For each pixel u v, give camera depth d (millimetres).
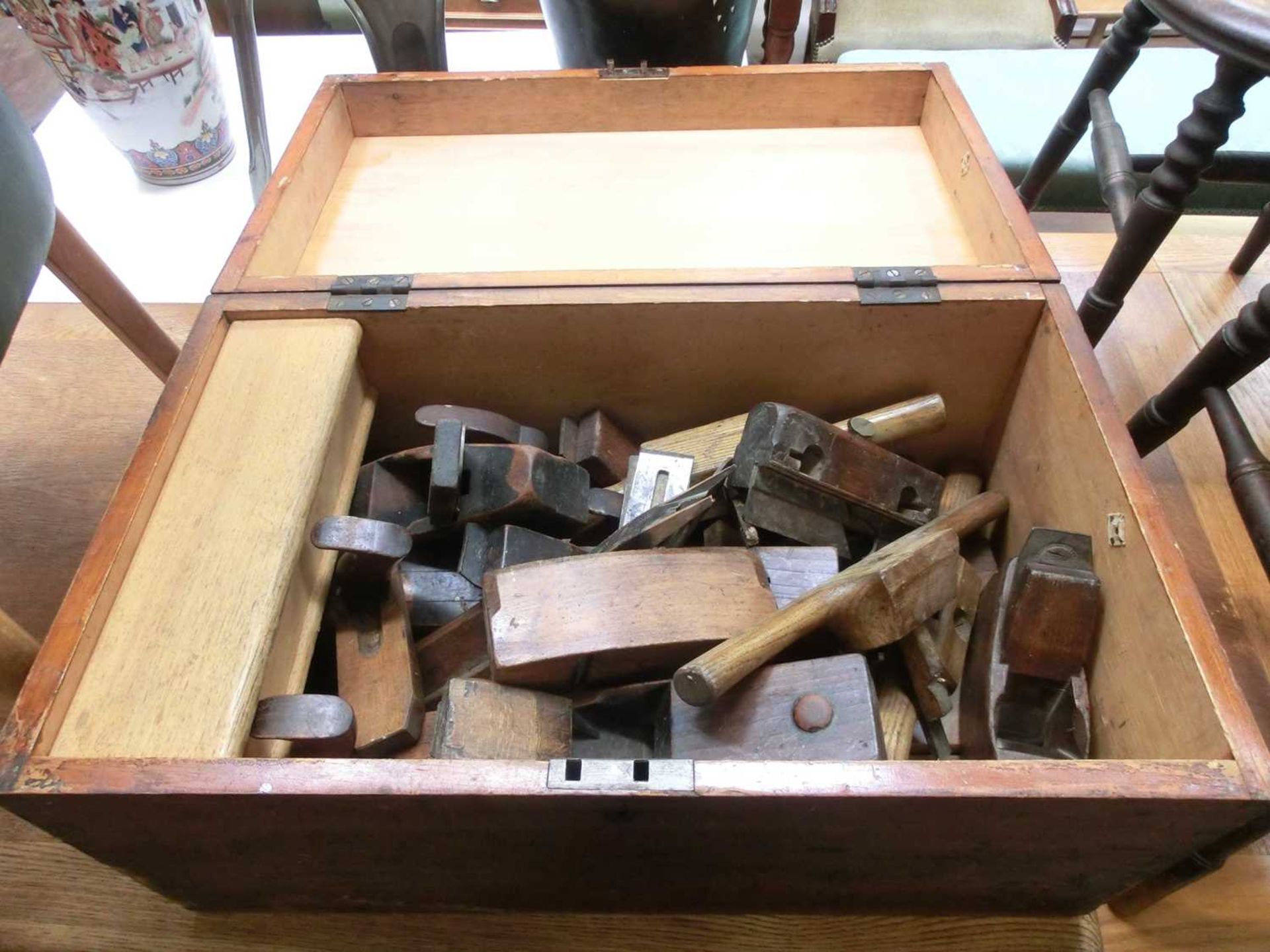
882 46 1817
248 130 1449
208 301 957
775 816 627
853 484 959
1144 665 731
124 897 870
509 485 915
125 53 1301
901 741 820
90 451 1274
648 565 809
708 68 1225
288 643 799
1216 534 1177
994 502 1017
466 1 1951
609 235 1122
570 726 792
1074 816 618
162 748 656
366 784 603
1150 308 1432
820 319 961
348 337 938
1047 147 1309
